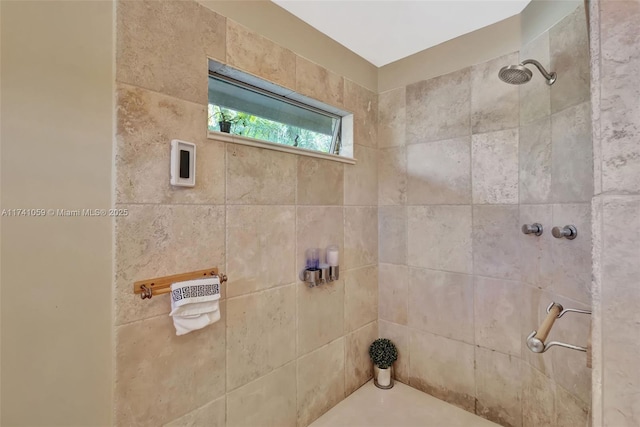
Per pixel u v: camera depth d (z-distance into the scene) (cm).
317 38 169
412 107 195
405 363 200
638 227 27
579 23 120
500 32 162
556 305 110
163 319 112
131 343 105
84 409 96
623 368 28
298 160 160
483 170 167
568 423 125
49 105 91
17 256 87
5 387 86
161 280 111
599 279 29
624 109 28
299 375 160
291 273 156
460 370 176
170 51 113
